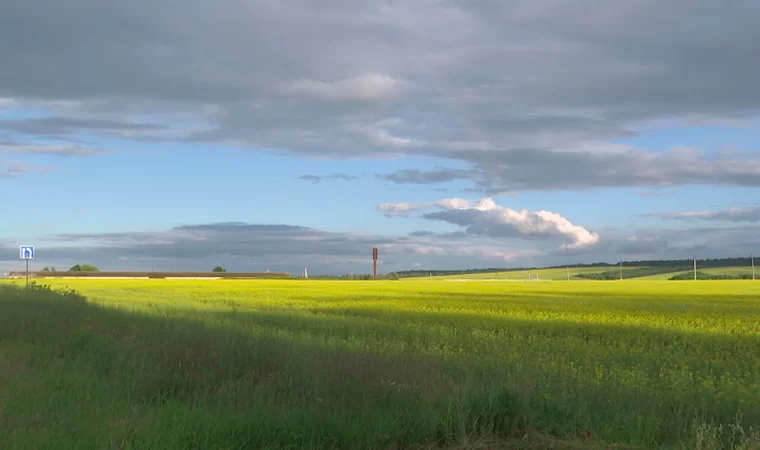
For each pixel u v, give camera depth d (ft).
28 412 28.53
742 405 35.58
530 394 31.30
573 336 76.89
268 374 36.45
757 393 40.91
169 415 28.60
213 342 44.16
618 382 43.47
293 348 45.60
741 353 62.03
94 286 248.93
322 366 37.63
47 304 83.97
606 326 89.81
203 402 31.42
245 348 42.50
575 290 261.65
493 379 38.27
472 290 253.24
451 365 44.32
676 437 27.66
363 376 35.70
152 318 72.84
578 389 35.70
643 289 278.87
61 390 33.53
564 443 26.45
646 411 30.83
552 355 57.11
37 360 40.22
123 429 26.00
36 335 51.06
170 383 35.24
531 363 50.83
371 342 62.18
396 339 69.10
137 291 200.23
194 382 35.37
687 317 108.78
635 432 27.84
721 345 69.31
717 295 215.31
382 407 31.24
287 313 106.32
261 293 198.59
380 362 39.14
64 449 23.71
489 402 28.91
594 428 28.63
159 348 42.75
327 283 351.05
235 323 76.07
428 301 157.17
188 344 44.37
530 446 26.13
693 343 70.79
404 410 30.17
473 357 53.42
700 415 31.32
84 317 65.51
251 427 26.84
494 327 86.43
